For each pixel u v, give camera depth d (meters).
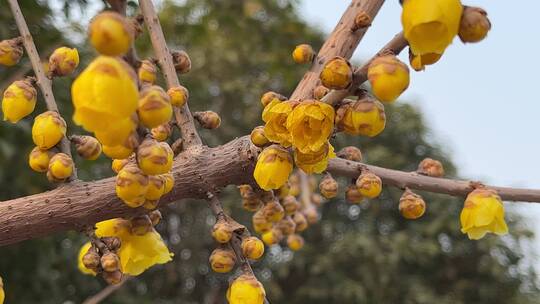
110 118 0.28
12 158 1.09
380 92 0.30
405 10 0.29
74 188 0.35
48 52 0.96
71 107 1.06
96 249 0.36
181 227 2.14
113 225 0.39
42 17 1.00
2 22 0.94
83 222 0.35
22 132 1.00
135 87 0.28
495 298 2.13
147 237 0.39
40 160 0.35
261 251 0.37
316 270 2.04
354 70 0.32
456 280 2.18
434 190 0.40
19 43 0.38
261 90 2.09
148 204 0.35
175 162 0.36
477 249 2.15
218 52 2.02
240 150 0.36
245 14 1.50
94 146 0.37
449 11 0.29
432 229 2.12
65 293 1.56
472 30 0.30
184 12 1.65
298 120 0.32
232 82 2.07
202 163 0.36
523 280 2.16
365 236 2.08
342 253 2.06
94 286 1.62
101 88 0.27
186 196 0.37
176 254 2.13
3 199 1.14
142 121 0.30
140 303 1.79
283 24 1.68
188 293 2.17
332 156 0.35
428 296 2.03
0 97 0.81
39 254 1.27
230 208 1.90
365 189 0.39
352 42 0.37
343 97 0.33
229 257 0.37
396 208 2.23
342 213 2.25
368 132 0.32
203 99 2.02
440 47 0.29
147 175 0.33
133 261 0.39
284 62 1.67
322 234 2.21
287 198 0.47
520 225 2.19
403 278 2.10
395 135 2.29
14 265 1.27
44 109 0.95
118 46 0.28
